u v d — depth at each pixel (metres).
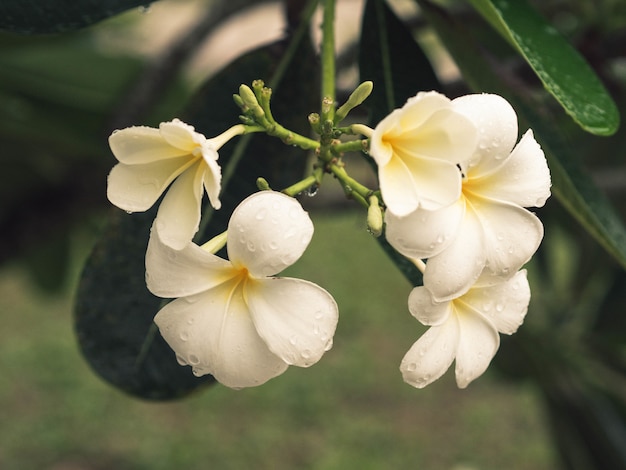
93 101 1.02
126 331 0.59
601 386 1.10
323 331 0.46
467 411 2.86
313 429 2.81
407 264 0.55
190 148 0.45
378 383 3.06
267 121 0.48
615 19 0.76
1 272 1.23
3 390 2.93
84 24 0.56
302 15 0.62
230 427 2.82
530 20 0.56
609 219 0.60
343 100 0.74
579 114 0.53
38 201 1.01
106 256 0.58
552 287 1.21
